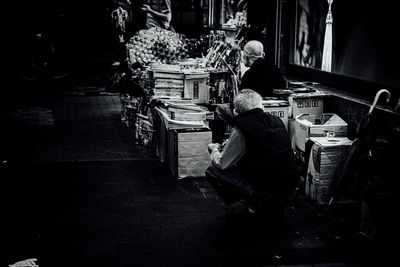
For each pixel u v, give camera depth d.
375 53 8.04
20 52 16.62
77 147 9.62
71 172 8.36
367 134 6.64
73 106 12.70
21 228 6.48
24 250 5.95
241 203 6.45
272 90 8.38
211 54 9.96
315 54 9.63
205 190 7.75
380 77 7.94
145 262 5.72
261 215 6.48
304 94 8.26
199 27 14.59
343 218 6.89
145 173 8.37
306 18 9.88
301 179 7.79
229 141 6.36
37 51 16.52
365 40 8.27
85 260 5.73
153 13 12.61
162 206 7.18
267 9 10.41
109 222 6.68
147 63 10.15
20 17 17.36
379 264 5.76
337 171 7.16
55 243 6.12
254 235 6.40
